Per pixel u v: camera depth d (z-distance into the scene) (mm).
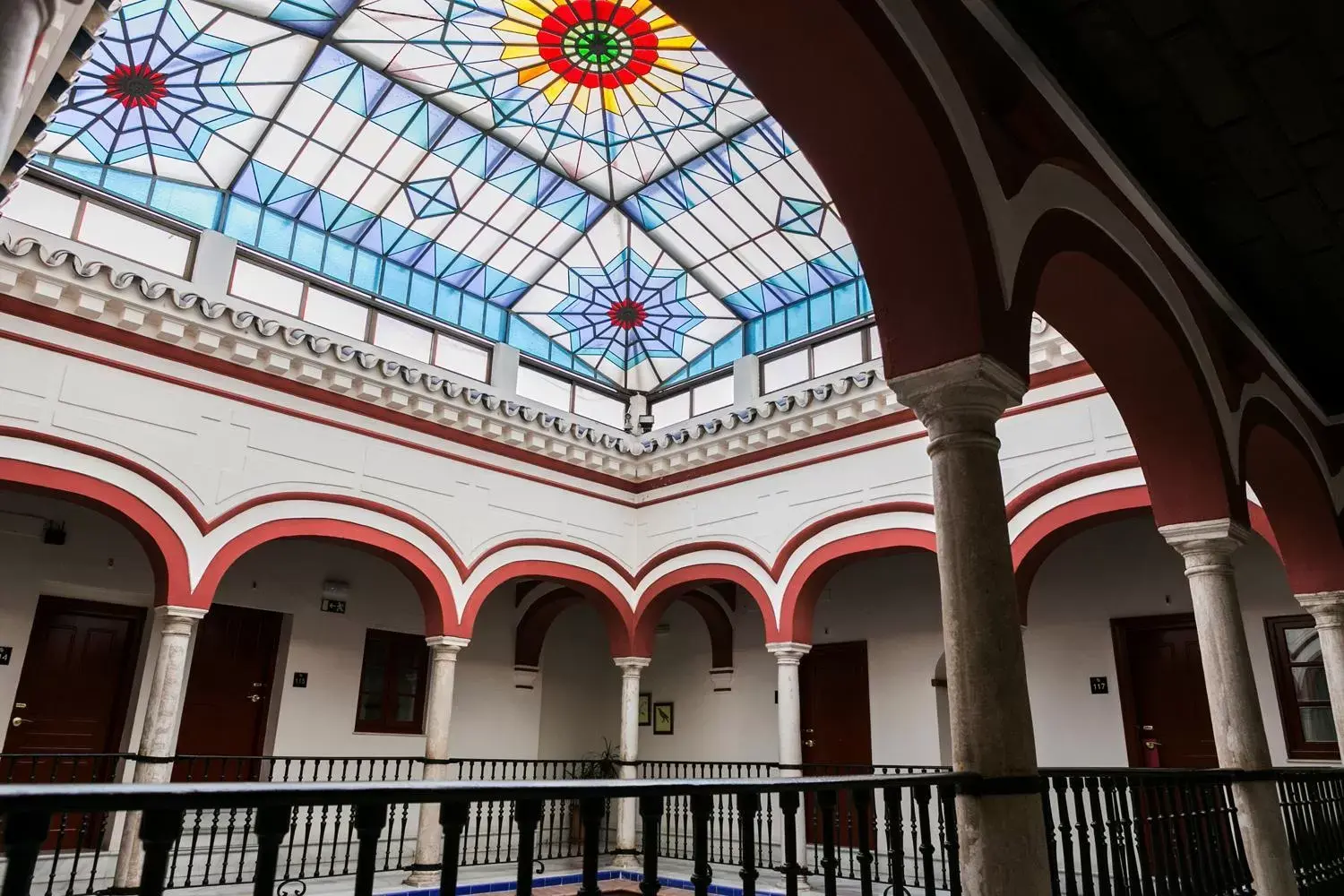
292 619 10578
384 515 9141
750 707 11828
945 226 3311
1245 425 5590
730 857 9602
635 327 12062
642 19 7680
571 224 10539
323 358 8672
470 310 11156
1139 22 3623
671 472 11062
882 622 10852
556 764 12617
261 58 8086
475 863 8383
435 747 9047
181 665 7551
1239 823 4703
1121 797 3908
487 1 7566
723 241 10508
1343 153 4352
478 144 9336
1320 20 3572
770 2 2969
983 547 3135
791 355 10969
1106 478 7465
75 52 2645
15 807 1239
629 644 10898
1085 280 4375
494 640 12352
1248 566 8422
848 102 3229
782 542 9711
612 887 8539
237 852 8781
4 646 8648
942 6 3367
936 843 9242
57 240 7910
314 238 9953
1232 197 4719
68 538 9156
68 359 7395
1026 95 3670
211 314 7941
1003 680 2979
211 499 7980
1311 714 7902
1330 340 6250
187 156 8914
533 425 10242
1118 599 9117
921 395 3367
